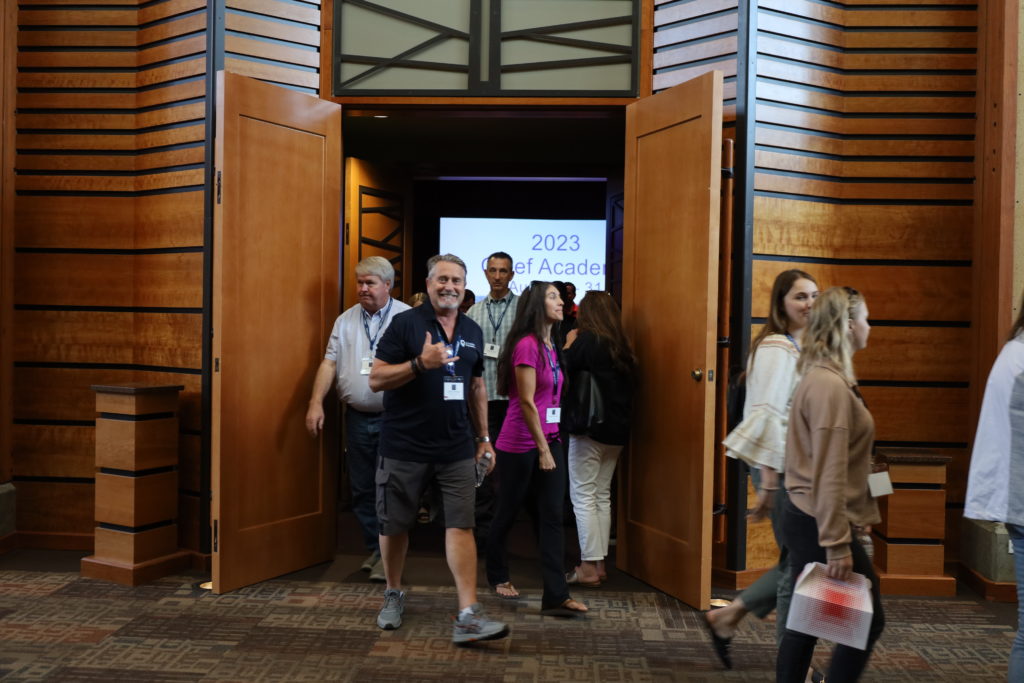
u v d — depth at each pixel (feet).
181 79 14.62
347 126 19.90
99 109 15.35
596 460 13.79
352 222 20.99
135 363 15.40
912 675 10.34
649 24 14.83
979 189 14.58
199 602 12.69
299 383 14.37
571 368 13.51
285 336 14.08
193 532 14.60
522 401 11.81
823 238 14.69
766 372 9.35
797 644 8.01
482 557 15.69
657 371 13.87
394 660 10.58
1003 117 13.99
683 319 13.12
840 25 14.79
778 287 9.71
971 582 14.11
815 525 7.83
